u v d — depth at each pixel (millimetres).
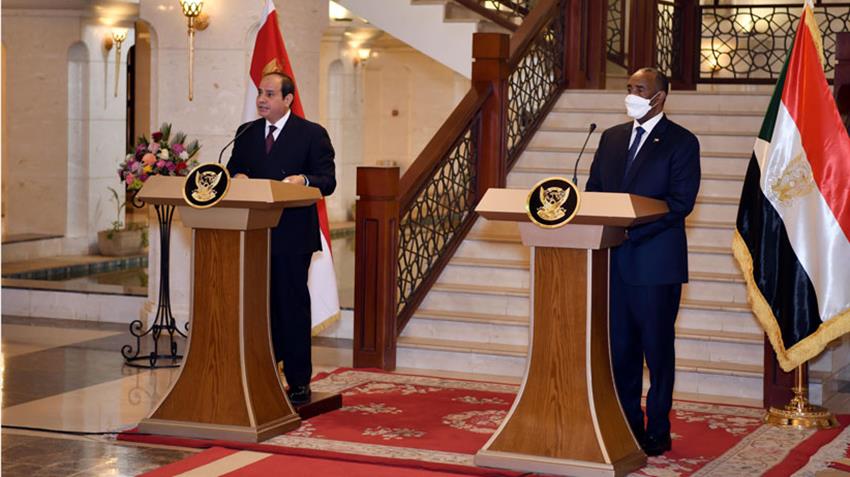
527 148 9375
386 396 6766
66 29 13500
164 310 7793
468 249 8578
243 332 5570
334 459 5301
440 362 7676
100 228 13984
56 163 13695
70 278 12375
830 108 6145
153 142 7348
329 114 17859
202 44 8695
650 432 5430
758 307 6242
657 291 5219
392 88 19750
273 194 5348
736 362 7203
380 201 7586
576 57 10102
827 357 7082
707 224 8148
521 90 9328
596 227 4859
